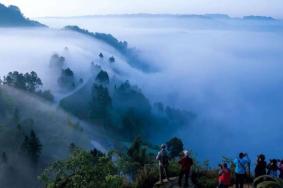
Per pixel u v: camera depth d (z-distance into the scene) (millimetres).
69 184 16250
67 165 16656
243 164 17141
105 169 16547
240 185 17281
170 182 19219
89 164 16562
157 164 22062
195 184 19109
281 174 18234
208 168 21984
